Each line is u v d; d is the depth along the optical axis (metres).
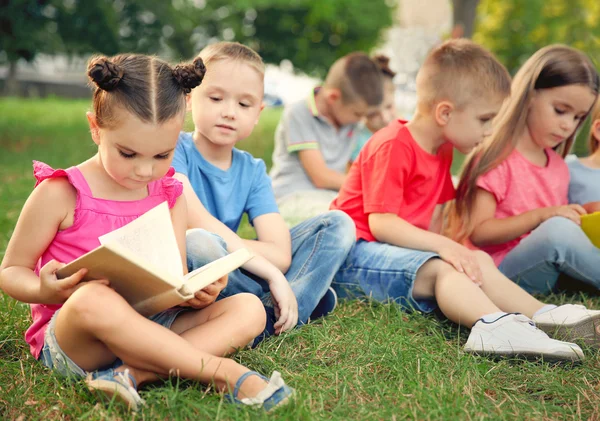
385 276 2.77
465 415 1.86
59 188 2.03
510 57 11.81
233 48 2.67
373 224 2.92
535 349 2.25
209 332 2.02
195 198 2.61
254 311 2.10
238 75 2.60
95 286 1.77
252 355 2.17
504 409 1.93
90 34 14.55
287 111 4.46
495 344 2.30
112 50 15.19
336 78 4.34
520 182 3.21
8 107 16.94
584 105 3.11
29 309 2.56
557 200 3.31
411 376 2.07
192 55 21.47
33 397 1.92
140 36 18.39
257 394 1.81
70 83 31.73
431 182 3.02
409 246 2.82
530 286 3.13
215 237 2.36
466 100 2.84
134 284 1.79
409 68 13.48
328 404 1.92
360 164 3.11
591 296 3.15
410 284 2.68
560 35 11.72
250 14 20.67
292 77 22.28
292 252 2.78
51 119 14.16
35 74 31.84
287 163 4.43
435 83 2.88
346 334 2.43
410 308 2.72
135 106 1.85
